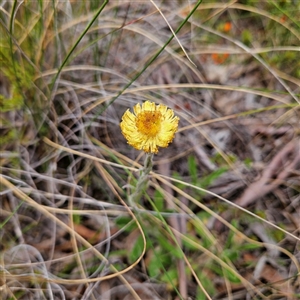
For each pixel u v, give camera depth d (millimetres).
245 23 372
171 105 340
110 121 334
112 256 294
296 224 308
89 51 336
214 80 358
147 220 300
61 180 303
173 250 285
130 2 352
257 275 294
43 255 294
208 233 295
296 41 354
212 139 336
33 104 302
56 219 288
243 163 327
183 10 361
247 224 309
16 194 297
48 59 318
